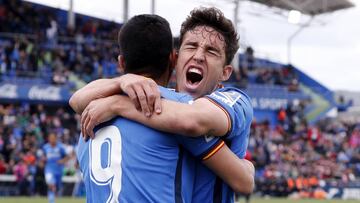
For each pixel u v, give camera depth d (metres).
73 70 60.03
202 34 6.14
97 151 5.65
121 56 5.91
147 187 5.35
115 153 5.50
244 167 5.70
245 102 5.87
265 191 50.75
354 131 69.06
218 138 5.55
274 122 67.69
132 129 5.50
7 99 53.19
